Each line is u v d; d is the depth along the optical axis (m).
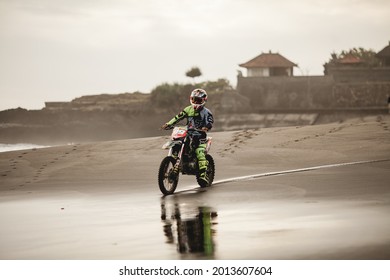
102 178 46.47
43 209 31.86
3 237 24.16
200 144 38.53
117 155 58.97
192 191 37.06
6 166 56.50
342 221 23.92
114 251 20.70
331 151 55.62
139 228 24.84
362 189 33.97
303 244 20.00
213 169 40.00
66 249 21.41
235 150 58.34
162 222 26.12
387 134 62.62
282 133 67.38
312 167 47.31
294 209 27.91
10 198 37.34
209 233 22.92
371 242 19.72
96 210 30.78
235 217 26.42
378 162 48.31
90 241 22.62
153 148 61.56
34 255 20.70
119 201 33.94
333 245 19.61
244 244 20.59
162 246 21.05
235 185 38.88
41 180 46.94
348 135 63.59
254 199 32.22
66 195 37.69
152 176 46.47
